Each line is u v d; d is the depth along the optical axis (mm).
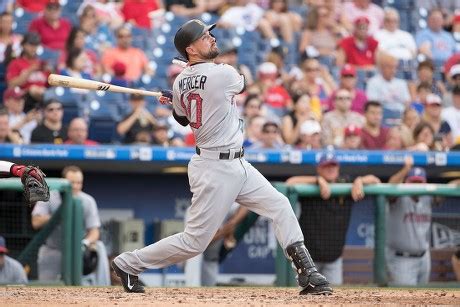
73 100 41250
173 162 36125
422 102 48031
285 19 50375
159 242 21812
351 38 49625
